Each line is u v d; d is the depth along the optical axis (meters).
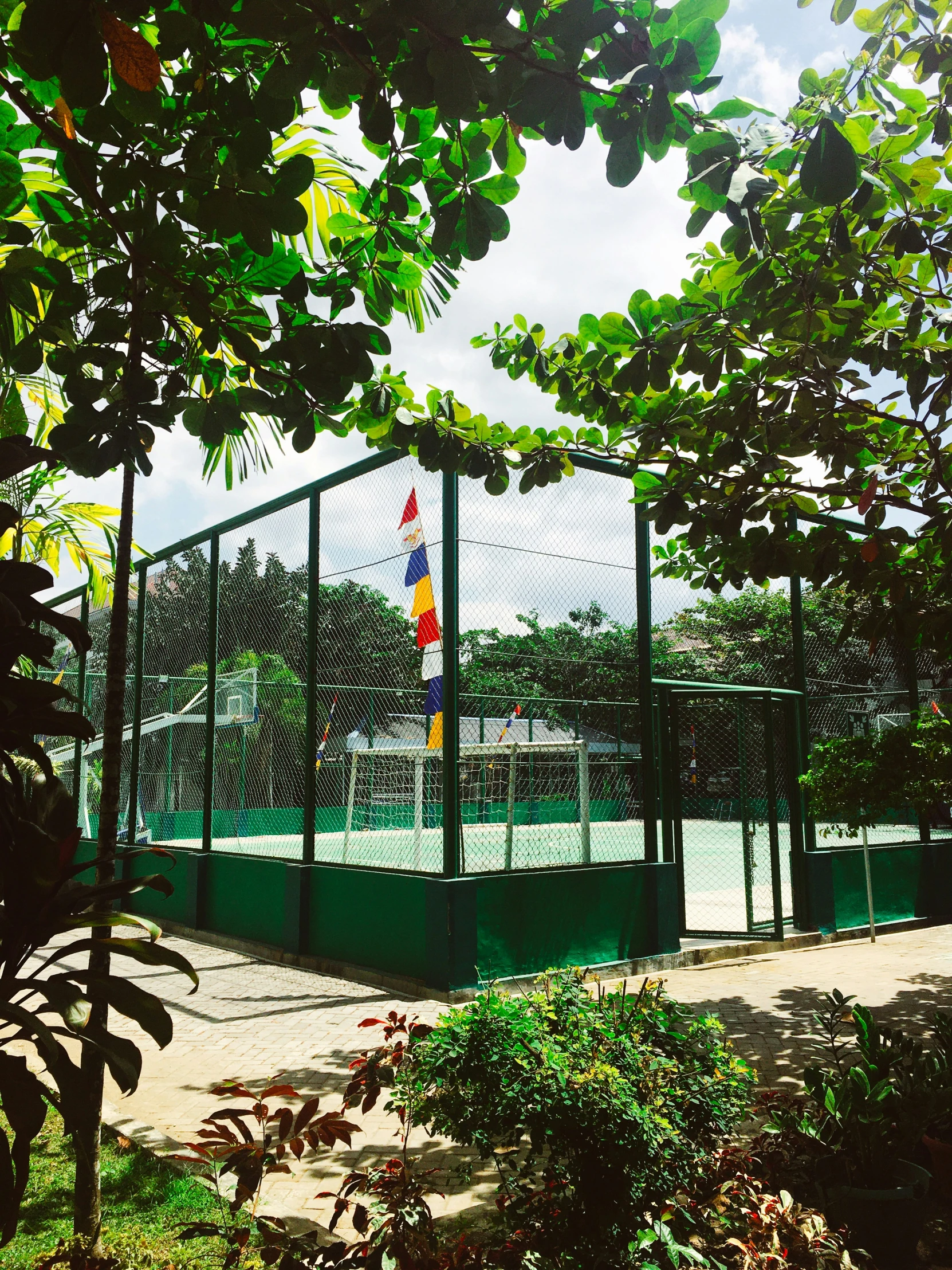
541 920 7.98
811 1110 3.92
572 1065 2.80
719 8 2.08
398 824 9.00
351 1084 2.77
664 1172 2.69
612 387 4.75
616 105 2.20
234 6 2.07
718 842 18.25
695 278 4.79
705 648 12.39
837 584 5.57
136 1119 4.99
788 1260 2.70
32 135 2.65
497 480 5.05
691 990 7.87
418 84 2.18
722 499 5.26
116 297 2.93
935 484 5.03
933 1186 3.79
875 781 7.23
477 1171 4.28
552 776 8.81
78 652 2.31
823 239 3.93
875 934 10.87
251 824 10.88
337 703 9.41
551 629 8.72
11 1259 3.25
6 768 2.24
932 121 3.55
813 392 4.70
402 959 7.96
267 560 10.84
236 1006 7.55
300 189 2.33
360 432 4.75
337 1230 3.58
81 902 2.17
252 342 2.93
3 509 2.21
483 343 5.02
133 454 3.06
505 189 2.56
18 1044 6.51
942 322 4.20
